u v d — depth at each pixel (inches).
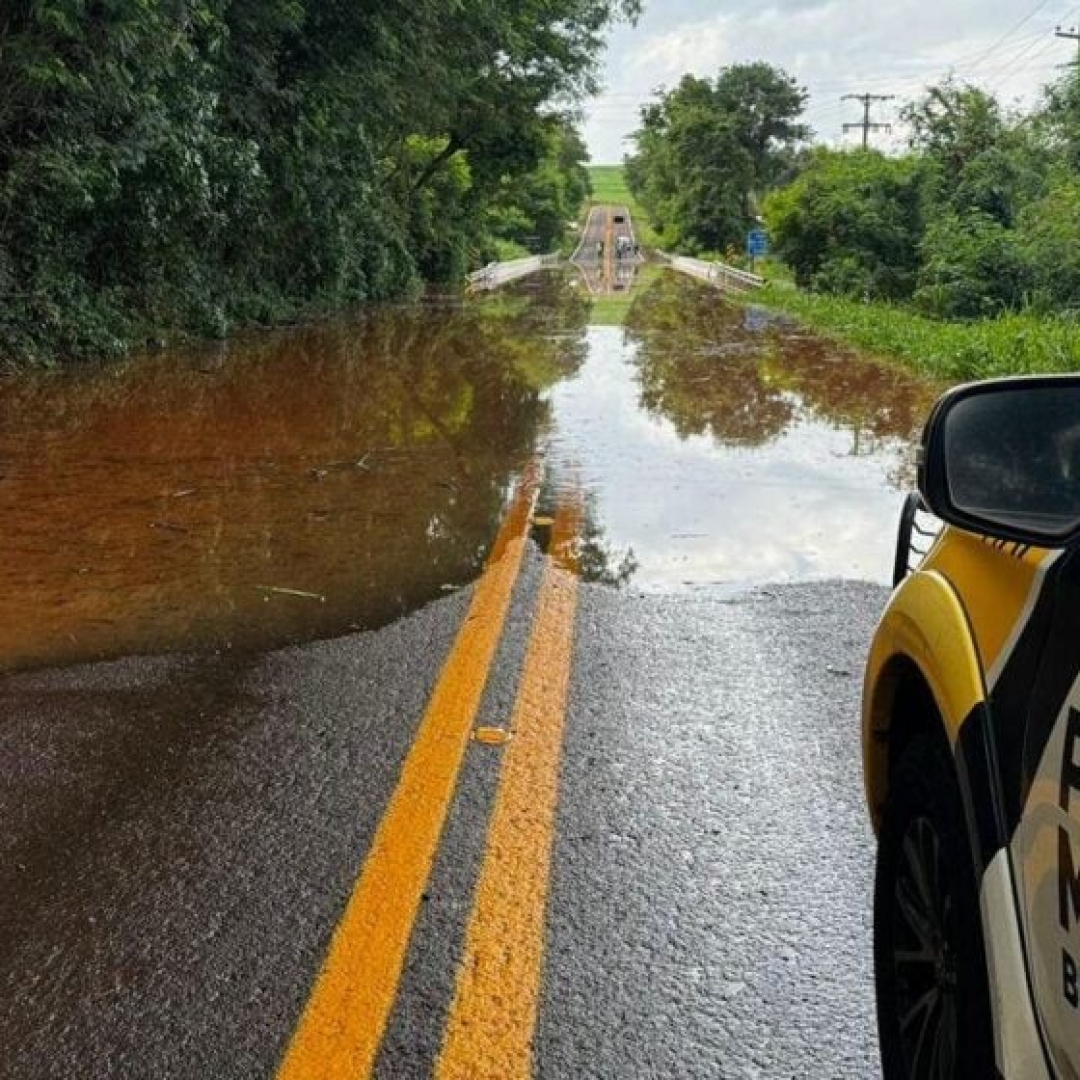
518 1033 108.0
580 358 697.6
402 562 263.0
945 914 85.9
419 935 123.0
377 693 188.1
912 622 97.0
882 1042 98.4
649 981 115.6
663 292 1558.8
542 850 139.7
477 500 323.3
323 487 338.3
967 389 88.5
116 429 431.2
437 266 1722.4
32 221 592.7
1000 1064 70.1
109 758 164.7
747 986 114.9
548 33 1525.6
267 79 836.0
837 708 182.1
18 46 531.2
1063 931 65.0
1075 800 65.3
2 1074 102.8
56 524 294.8
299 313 1027.9
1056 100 1174.3
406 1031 108.3
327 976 115.8
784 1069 103.3
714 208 3196.4
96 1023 109.3
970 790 78.8
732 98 3289.9
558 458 381.4
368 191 1127.0
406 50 995.9
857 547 273.6
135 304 731.4
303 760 163.9
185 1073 102.7
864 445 401.4
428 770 160.1
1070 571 72.2
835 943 121.6
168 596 238.2
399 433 428.5
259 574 253.6
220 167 733.9
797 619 223.8
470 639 212.4
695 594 239.9
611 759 164.7
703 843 141.6
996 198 1120.2
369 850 139.4
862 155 1332.4
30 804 151.3
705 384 571.8
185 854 139.0
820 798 152.9
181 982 115.1
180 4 618.2
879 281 1186.6
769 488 335.3
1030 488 88.1
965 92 1238.3
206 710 181.5
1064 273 895.1
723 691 189.5
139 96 603.5
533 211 3430.1
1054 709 70.1
